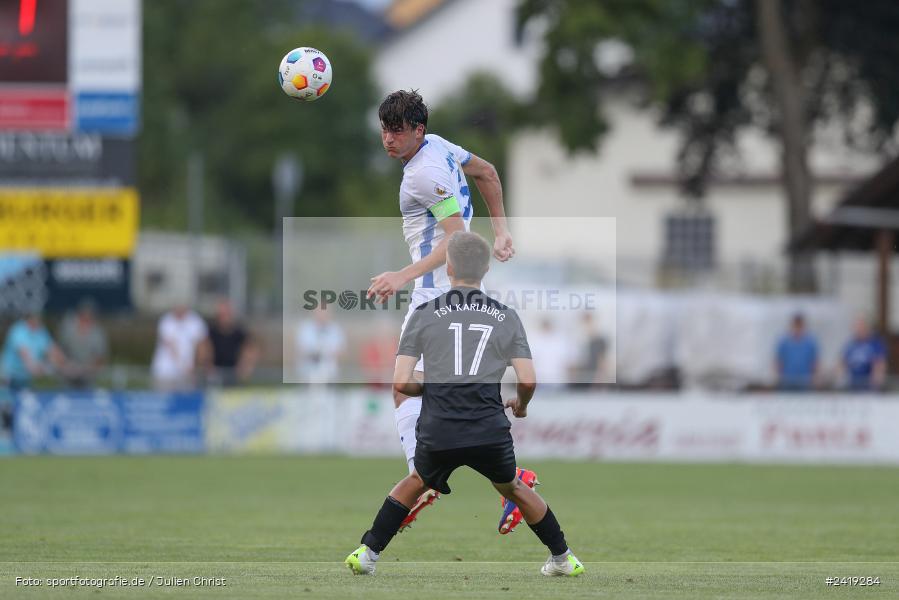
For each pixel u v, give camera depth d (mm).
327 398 71938
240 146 196250
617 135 139875
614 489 54031
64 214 71875
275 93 194625
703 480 58531
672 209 139500
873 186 81875
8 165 71250
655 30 99812
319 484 54812
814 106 114750
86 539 34344
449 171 27016
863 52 109750
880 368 72000
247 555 31156
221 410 71812
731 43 112125
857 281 86188
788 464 68562
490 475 24781
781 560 31016
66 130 71062
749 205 138375
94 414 71000
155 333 99125
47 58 70562
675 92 112562
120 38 70625
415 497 25703
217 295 101125
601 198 140250
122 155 71500
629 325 81188
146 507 44656
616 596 22625
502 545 34438
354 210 179125
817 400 70438
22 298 72562
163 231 167375
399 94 26688
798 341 73500
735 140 118875
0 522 39000
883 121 114000
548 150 140750
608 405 71062
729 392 74000
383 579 25188
